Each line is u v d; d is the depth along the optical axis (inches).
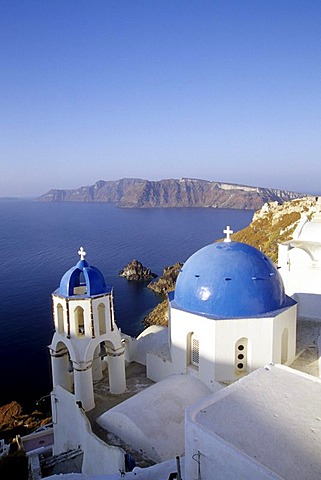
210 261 965.8
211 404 493.4
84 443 887.1
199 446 446.0
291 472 374.6
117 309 3639.3
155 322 3125.0
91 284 994.1
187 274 996.6
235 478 405.7
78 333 1007.6
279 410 478.0
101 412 973.8
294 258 1311.5
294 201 4399.6
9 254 6304.1
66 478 717.9
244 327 893.8
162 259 5935.0
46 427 1600.6
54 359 1046.4
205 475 442.3
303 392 519.5
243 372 924.0
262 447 410.0
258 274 939.3
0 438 1691.7
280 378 558.3
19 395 2207.2
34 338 2861.7
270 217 4463.6
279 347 928.9
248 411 476.4
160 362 1077.8
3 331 2987.2
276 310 938.7
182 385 921.5
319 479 366.9
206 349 916.6
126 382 1118.4
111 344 1044.5
